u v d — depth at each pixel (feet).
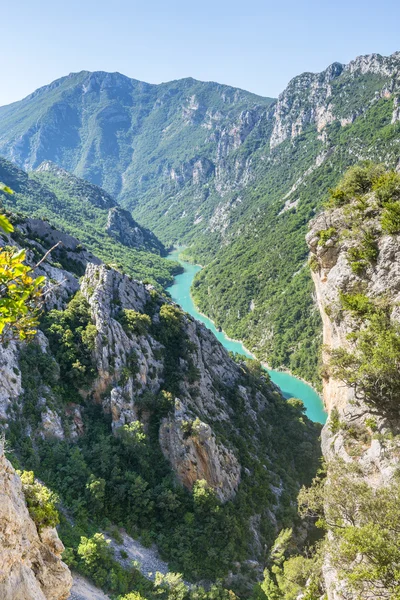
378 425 113.70
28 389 229.45
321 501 112.06
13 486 69.87
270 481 274.57
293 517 257.34
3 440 74.84
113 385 256.52
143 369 270.46
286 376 570.46
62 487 202.59
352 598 87.86
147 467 233.55
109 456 228.43
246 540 226.17
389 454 102.89
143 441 239.30
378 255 125.08
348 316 126.93
